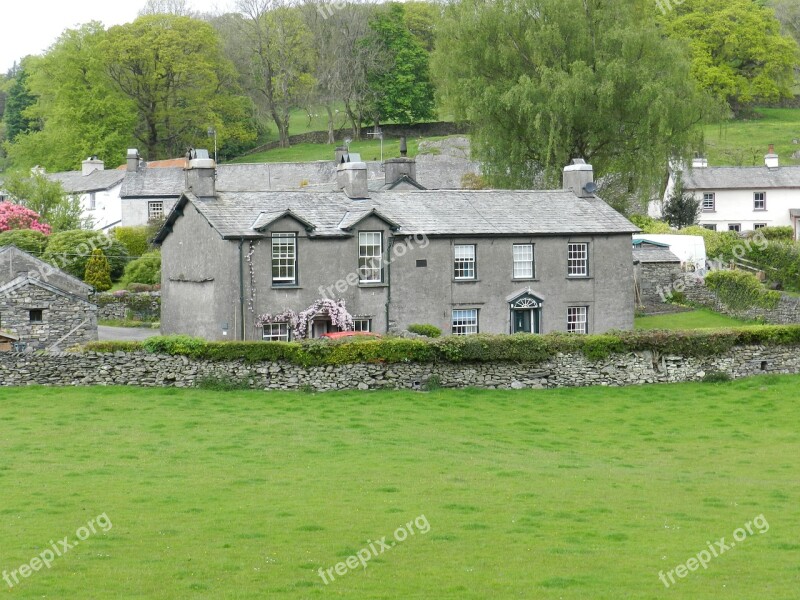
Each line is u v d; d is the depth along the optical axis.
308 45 134.62
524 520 28.22
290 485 31.52
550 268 57.16
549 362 47.59
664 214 94.69
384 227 53.34
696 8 141.50
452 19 79.62
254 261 50.59
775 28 141.88
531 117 74.44
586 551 25.70
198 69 125.25
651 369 48.56
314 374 45.50
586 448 38.28
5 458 34.66
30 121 152.88
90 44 122.88
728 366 49.19
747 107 144.38
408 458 35.19
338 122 145.62
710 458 37.06
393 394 45.25
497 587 23.14
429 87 138.38
